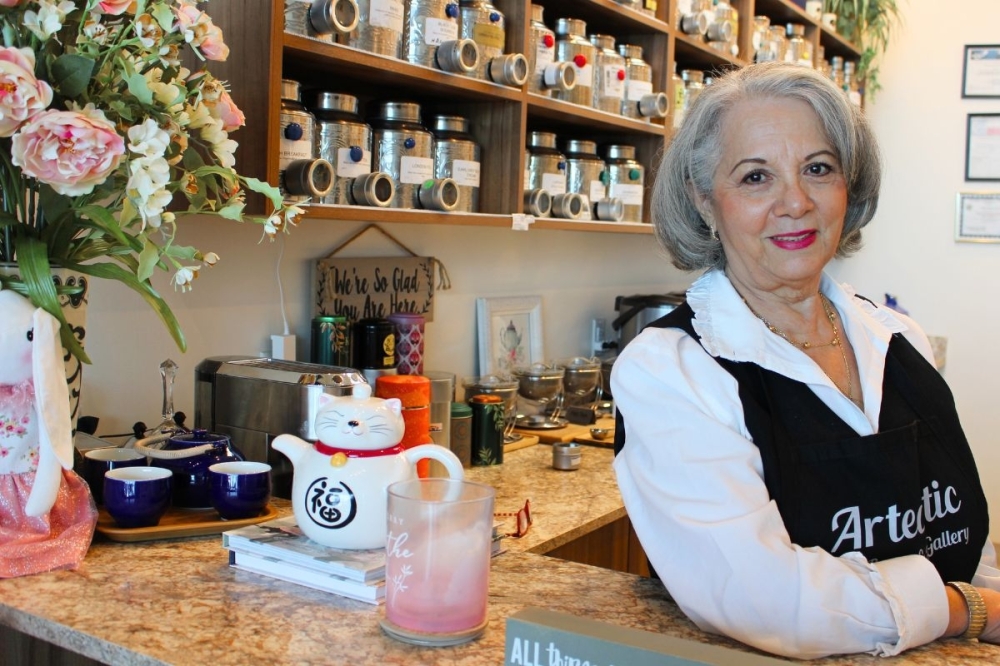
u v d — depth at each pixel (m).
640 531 1.18
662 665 0.75
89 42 1.26
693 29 2.83
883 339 1.31
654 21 2.65
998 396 4.30
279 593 1.20
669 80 2.74
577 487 2.06
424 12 1.95
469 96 2.13
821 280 1.38
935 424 1.28
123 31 1.28
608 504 1.92
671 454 1.13
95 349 1.74
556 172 2.44
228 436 1.67
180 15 1.31
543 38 2.28
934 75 4.34
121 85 1.33
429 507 1.04
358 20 1.76
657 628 1.13
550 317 3.01
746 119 1.22
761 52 3.35
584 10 2.48
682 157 1.31
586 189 2.57
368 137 1.92
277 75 1.63
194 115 1.36
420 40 1.96
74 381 1.41
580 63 2.36
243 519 1.46
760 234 1.23
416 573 1.05
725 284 1.27
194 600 1.17
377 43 1.85
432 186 1.98
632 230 2.66
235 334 1.98
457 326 2.61
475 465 2.23
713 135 1.27
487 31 2.09
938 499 1.25
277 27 1.62
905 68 4.38
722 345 1.21
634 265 3.50
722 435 1.13
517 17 2.17
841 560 1.09
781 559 1.05
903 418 1.25
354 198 1.86
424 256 2.46
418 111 2.02
